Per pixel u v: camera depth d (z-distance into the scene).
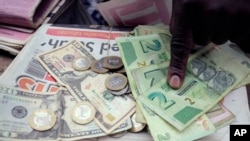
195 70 0.54
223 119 0.48
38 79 0.54
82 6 0.75
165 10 0.63
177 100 0.49
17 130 0.46
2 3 0.68
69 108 0.49
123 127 0.47
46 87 0.53
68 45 0.61
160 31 0.62
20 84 0.53
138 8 0.63
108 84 0.52
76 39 0.63
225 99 0.51
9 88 0.51
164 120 0.46
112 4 0.63
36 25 0.67
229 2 0.46
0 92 0.50
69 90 0.52
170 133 0.45
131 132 0.47
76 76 0.55
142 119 0.47
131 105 0.49
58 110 0.48
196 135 0.45
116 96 0.51
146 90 0.50
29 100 0.50
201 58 0.55
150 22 0.67
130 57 0.55
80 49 0.60
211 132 0.45
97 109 0.49
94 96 0.51
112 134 0.47
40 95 0.51
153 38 0.59
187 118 0.46
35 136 0.46
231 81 0.53
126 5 0.63
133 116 0.48
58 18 0.72
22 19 0.66
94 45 0.62
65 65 0.57
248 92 0.55
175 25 0.49
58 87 0.53
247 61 0.55
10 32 0.67
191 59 0.55
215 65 0.55
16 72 0.55
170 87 0.51
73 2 0.75
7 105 0.49
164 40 0.59
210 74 0.53
